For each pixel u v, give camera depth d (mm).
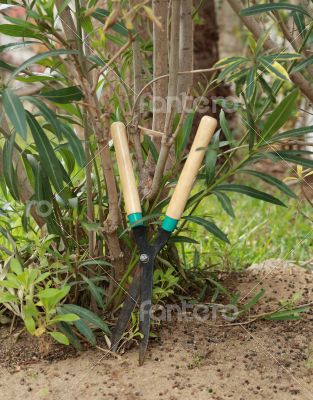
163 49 1951
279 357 1922
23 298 1966
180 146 1980
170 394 1724
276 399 1712
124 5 2084
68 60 1835
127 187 1826
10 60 5520
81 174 2328
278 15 2244
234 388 1758
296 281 2484
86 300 2100
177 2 1725
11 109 1528
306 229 3365
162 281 2094
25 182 2105
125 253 2080
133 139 2025
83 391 1746
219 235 1918
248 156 1917
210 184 1968
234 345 1982
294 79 2340
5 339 2031
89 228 1877
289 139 2131
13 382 1802
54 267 1954
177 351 1931
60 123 1725
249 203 3934
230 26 6086
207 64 4621
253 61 1819
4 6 1746
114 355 1889
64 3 1669
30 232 2584
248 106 1855
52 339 1988
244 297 2324
